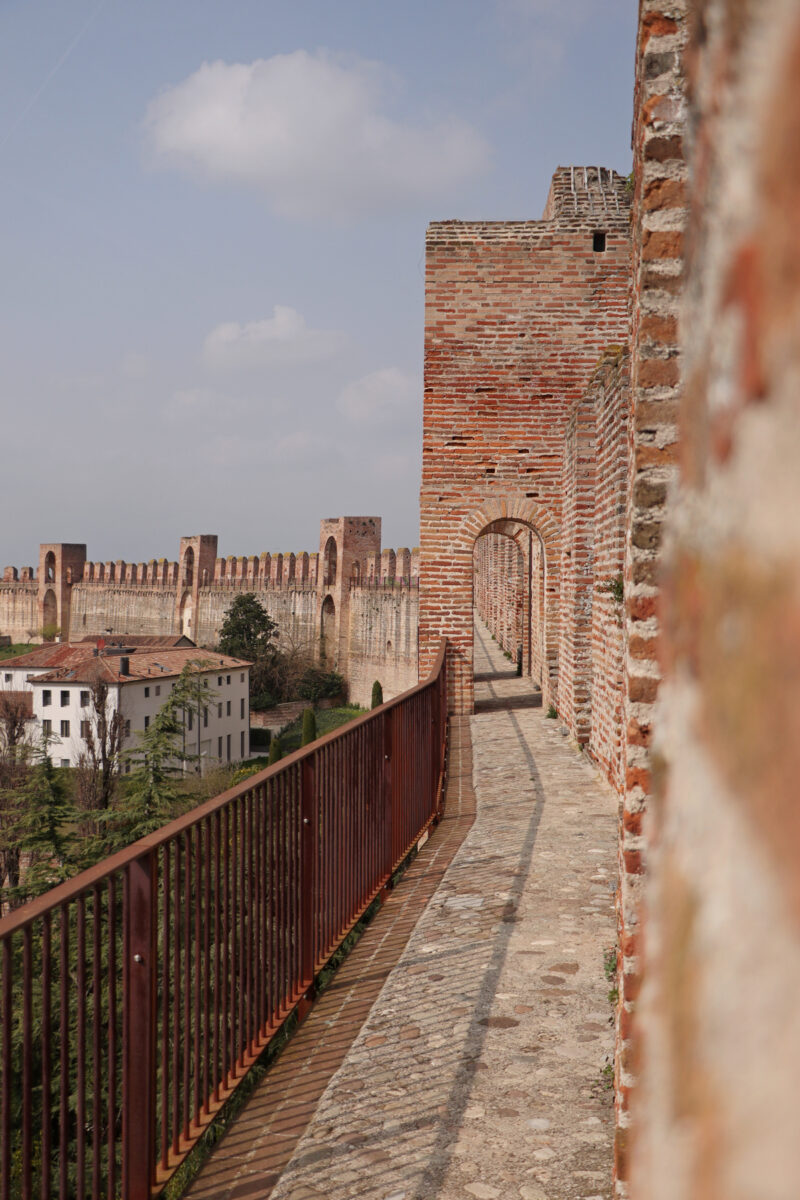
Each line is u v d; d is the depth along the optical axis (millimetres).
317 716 77562
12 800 26844
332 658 81250
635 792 2574
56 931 4363
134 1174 2924
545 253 17938
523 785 10812
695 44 438
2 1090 2316
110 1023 2818
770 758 244
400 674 73500
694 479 359
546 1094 3828
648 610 2535
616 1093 2746
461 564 17844
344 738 5773
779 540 243
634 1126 458
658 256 2465
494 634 33250
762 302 261
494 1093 3850
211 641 90188
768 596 249
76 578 107438
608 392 10781
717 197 341
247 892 4059
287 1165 3410
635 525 2523
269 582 85500
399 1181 3270
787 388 242
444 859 7770
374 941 5844
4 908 24594
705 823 313
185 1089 3359
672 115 2441
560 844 7953
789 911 231
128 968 2936
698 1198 278
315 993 5000
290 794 4691
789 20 241
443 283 17969
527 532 22984
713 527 317
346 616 79938
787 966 233
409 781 7895
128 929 2949
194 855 3492
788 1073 229
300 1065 4211
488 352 17969
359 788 6125
